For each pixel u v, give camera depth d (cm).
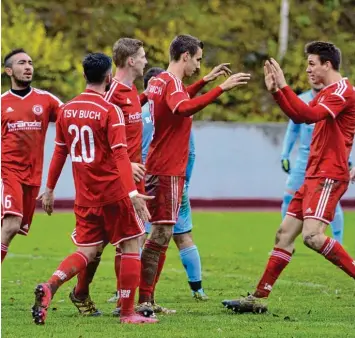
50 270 3391
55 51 7181
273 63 2239
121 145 2080
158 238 2334
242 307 2377
